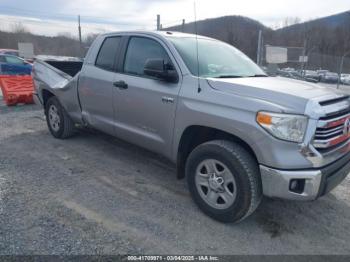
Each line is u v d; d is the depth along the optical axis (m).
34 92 6.08
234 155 2.88
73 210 3.26
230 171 2.94
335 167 2.87
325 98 2.86
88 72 4.64
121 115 4.14
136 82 3.84
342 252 2.78
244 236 2.95
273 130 2.65
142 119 3.82
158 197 3.62
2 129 6.35
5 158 4.68
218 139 3.26
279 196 2.73
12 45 58.94
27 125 6.76
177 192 3.77
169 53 3.60
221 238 2.90
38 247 2.64
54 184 3.86
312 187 2.69
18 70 17.16
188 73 3.37
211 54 3.89
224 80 3.18
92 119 4.73
